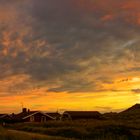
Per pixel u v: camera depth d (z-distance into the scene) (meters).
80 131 42.41
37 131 47.72
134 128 44.41
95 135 39.81
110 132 41.00
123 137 37.19
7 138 27.92
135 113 99.69
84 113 99.19
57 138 31.69
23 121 88.12
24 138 28.42
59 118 95.06
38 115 90.50
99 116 98.38
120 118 84.88
